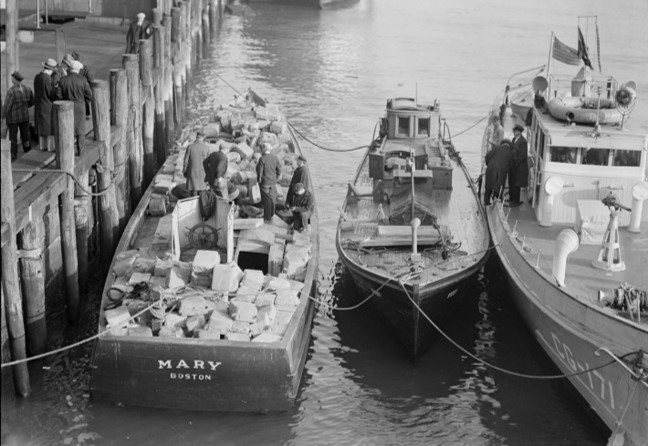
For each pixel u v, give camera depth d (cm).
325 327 1894
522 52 4853
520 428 1566
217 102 3784
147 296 1609
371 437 1526
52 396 1573
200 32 4503
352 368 1741
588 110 1872
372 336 1864
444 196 2236
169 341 1500
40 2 3525
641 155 1841
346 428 1547
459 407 1627
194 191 2066
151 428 1507
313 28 5559
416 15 6109
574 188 1884
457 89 4041
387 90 4009
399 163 2200
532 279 1695
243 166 2273
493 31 5472
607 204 1686
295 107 3706
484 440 1529
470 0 6781
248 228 1909
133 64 2331
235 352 1500
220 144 2381
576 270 1692
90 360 1642
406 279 1716
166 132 3072
